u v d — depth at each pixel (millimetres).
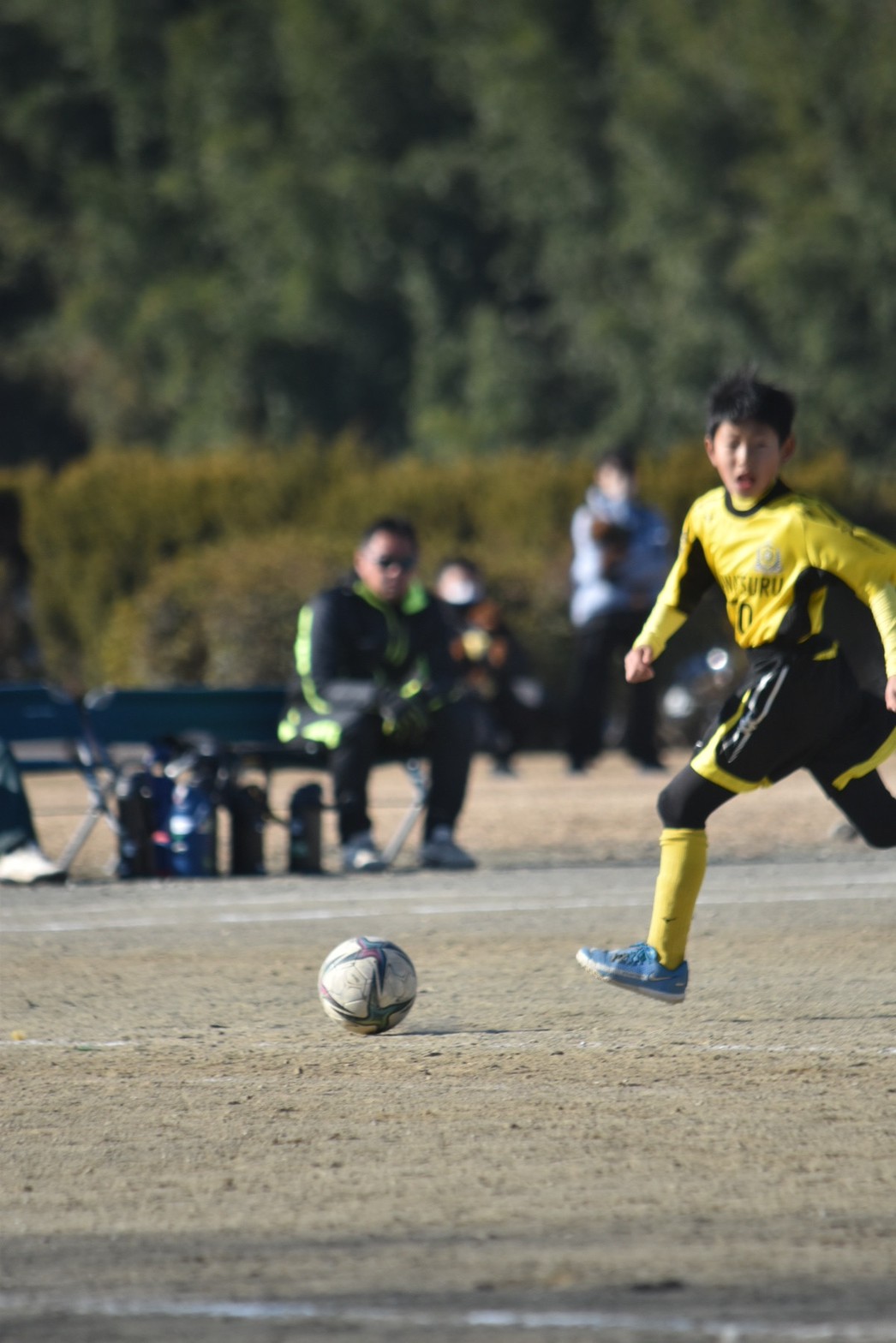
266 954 29562
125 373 190375
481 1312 12750
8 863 39875
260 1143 17562
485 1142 17406
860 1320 12516
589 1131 17688
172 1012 24562
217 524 99250
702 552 22984
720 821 51219
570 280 174125
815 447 153500
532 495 93438
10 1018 24250
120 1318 12812
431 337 177875
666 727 80938
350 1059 21297
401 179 177625
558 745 81625
